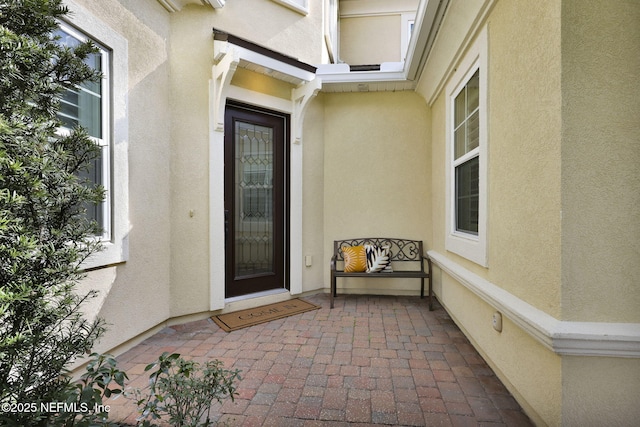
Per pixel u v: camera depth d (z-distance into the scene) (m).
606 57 1.54
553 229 1.64
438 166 4.25
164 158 3.28
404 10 6.80
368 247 4.36
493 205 2.38
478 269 2.70
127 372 2.44
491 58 2.44
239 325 3.41
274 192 4.40
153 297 3.13
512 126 2.09
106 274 2.57
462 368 2.51
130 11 2.84
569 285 1.57
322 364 2.58
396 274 4.09
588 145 1.56
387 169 4.76
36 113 1.32
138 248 2.93
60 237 1.36
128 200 2.80
